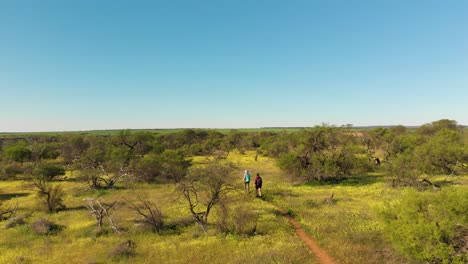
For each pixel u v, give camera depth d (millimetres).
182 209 23516
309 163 35438
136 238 17641
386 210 13555
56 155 61531
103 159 44625
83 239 17703
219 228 18109
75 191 32062
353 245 15195
